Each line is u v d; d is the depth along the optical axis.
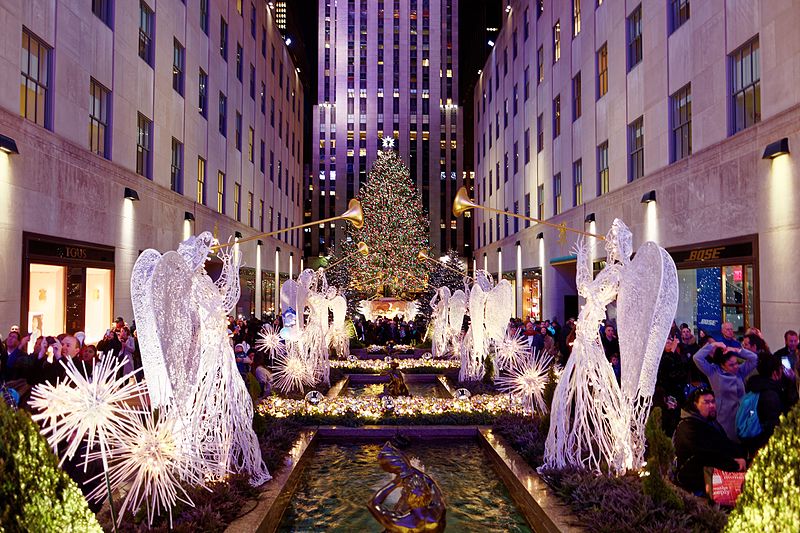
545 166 28.70
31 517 3.21
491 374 13.70
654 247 5.65
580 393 6.70
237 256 7.30
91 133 15.03
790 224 10.88
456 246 70.94
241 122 30.95
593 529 5.07
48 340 8.30
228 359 6.60
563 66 25.84
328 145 71.56
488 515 6.50
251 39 33.22
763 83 11.77
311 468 8.22
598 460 6.65
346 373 16.88
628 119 18.86
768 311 11.52
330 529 6.11
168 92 20.30
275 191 40.25
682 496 5.36
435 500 4.45
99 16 15.45
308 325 14.09
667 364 7.62
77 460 4.85
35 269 12.48
